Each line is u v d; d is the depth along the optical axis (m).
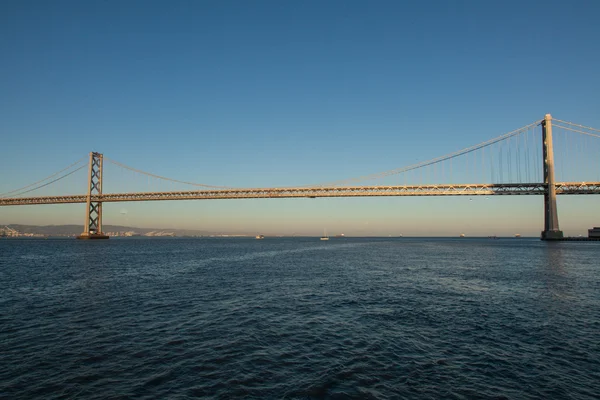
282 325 12.84
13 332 11.83
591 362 9.47
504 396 7.57
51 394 7.53
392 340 11.20
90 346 10.48
